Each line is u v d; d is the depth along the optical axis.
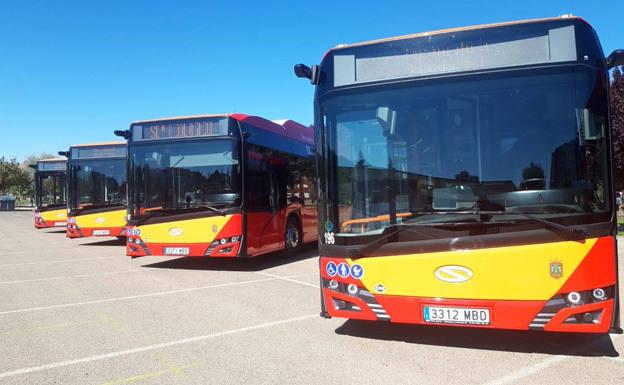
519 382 3.92
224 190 9.49
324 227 4.94
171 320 6.07
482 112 4.48
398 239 4.50
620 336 5.12
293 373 4.23
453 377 4.05
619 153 17.45
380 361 4.48
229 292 7.76
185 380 4.12
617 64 4.56
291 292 7.73
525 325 4.09
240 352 4.81
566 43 4.34
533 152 4.30
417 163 4.61
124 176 15.41
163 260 11.94
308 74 5.25
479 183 4.39
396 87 4.79
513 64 4.46
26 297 7.61
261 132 10.55
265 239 10.38
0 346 5.10
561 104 4.29
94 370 4.38
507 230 4.18
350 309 4.74
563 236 4.05
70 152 15.72
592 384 3.86
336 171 4.92
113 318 6.21
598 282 4.01
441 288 4.32
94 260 12.14
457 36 4.66
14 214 44.94
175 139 9.84
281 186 11.30
